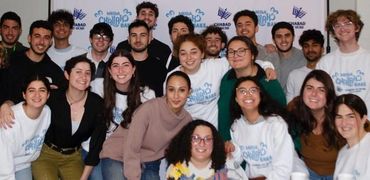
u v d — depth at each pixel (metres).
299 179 2.56
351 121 2.61
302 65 4.00
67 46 4.14
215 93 3.26
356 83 3.21
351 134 2.62
